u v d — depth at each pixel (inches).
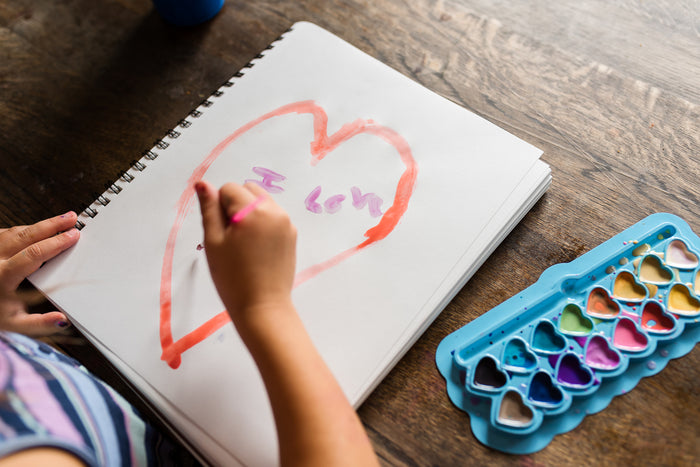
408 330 16.3
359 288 17.0
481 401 16.0
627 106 20.3
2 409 11.9
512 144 19.0
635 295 16.7
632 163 19.3
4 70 23.8
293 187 19.0
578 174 19.3
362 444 13.0
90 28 24.4
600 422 15.4
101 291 17.8
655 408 15.4
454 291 17.2
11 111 22.8
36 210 20.7
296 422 12.5
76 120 22.3
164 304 17.4
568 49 21.7
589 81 21.0
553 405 15.4
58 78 23.4
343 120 20.1
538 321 16.7
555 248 18.1
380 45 22.8
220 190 14.2
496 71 21.6
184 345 16.7
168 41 23.7
